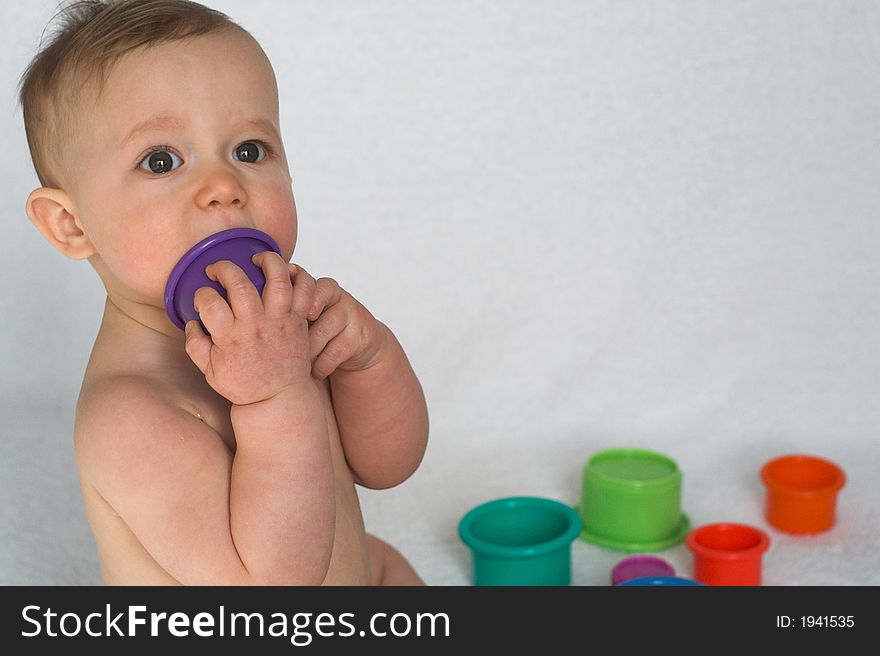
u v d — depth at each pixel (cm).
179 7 115
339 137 220
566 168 220
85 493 118
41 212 118
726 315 217
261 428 103
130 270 110
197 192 107
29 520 176
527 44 218
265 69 115
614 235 221
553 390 214
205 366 102
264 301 101
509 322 220
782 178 216
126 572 118
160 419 109
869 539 172
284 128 219
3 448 196
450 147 221
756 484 191
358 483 137
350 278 221
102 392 112
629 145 219
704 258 218
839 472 178
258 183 111
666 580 153
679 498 177
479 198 222
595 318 220
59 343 211
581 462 200
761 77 215
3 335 211
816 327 214
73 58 112
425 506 188
